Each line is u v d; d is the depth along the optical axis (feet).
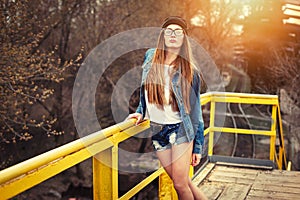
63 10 40.47
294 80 39.14
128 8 43.57
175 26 7.32
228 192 13.02
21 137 28.76
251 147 39.68
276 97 15.42
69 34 41.91
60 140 39.22
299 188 13.43
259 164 15.89
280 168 17.94
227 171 15.37
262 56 48.83
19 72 27.71
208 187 13.52
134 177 30.99
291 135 35.76
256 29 47.88
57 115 38.91
